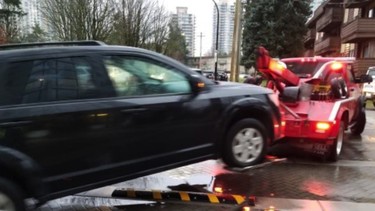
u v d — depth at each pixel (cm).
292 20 3884
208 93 499
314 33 5703
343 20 4225
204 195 507
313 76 824
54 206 488
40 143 379
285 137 686
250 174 623
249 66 3994
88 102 408
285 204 501
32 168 375
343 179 612
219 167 655
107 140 418
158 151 455
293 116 678
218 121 502
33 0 3862
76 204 495
